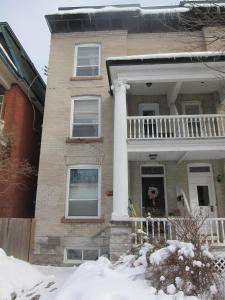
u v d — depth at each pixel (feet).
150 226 40.93
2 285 25.66
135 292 18.65
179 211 44.57
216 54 40.11
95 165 47.09
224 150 41.11
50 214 45.11
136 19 54.44
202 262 20.85
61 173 46.93
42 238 44.11
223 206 45.75
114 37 54.85
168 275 20.36
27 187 52.75
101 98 50.85
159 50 54.13
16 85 52.95
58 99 51.06
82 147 47.88
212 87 48.49
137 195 47.42
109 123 49.01
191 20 35.65
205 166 48.52
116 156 39.42
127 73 42.57
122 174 38.52
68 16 54.39
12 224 41.45
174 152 43.57
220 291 20.20
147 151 41.27
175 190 47.34
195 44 49.96
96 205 45.73
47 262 43.04
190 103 51.13
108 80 48.67
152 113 51.31
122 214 36.83
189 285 19.75
